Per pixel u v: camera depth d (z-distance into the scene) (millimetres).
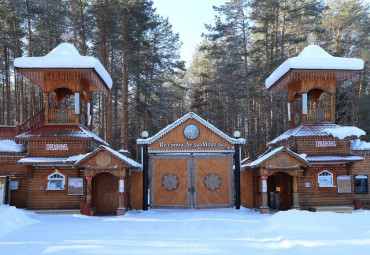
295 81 24047
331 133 21188
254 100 45531
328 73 22359
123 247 9656
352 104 42469
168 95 47812
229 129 51906
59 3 33938
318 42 42500
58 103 24219
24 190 21297
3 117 46156
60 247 9727
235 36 40438
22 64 20734
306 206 20844
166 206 21953
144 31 37250
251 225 14461
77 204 20266
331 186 21125
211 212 20484
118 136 46531
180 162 22328
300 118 23078
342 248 8930
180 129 22406
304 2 38500
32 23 35531
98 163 19438
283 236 10852
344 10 42312
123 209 19500
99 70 22297
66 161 19750
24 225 14781
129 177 22297
